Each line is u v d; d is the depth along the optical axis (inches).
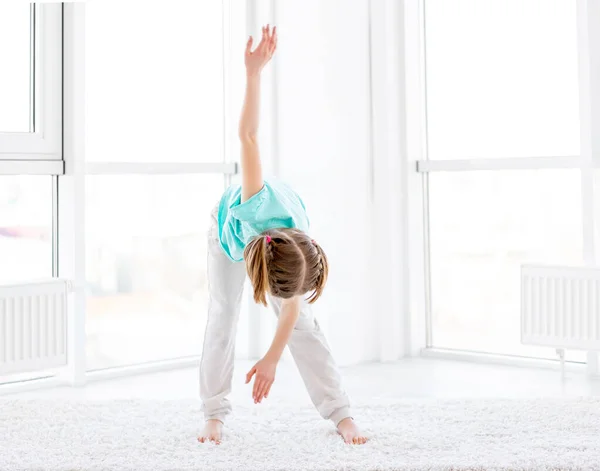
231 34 178.1
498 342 172.4
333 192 168.1
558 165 160.7
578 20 155.3
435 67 180.2
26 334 142.9
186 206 174.6
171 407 128.7
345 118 170.1
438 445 106.3
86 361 156.7
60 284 147.2
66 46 152.4
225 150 180.7
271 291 96.3
